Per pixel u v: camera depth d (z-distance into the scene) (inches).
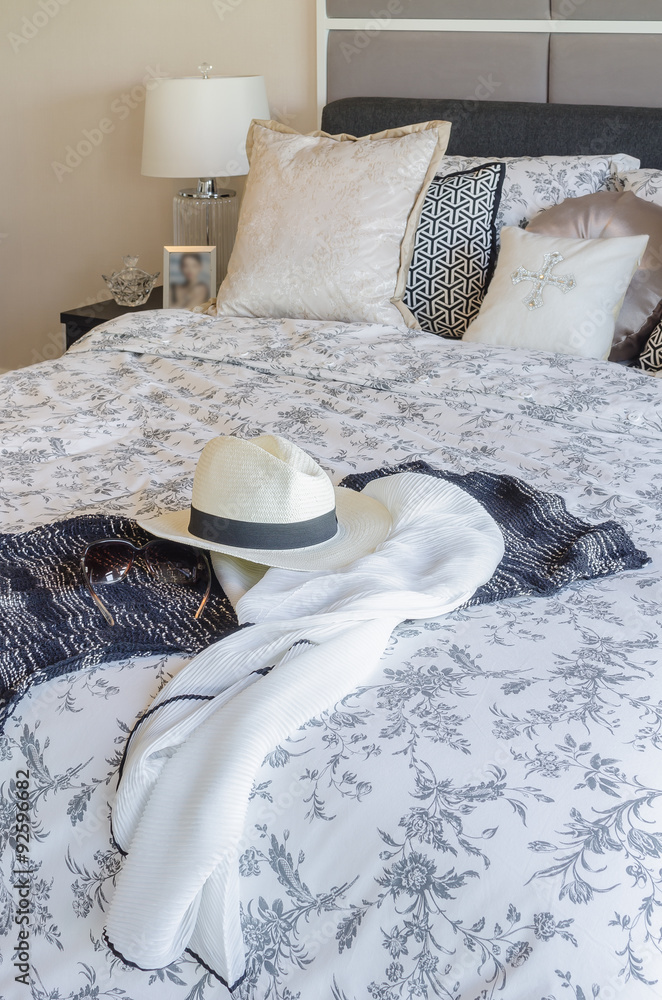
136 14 132.0
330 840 33.6
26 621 42.1
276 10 123.5
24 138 145.9
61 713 38.2
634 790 33.1
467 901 31.5
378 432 69.0
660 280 86.0
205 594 45.0
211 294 114.4
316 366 82.6
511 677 38.4
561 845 31.7
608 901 30.8
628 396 72.4
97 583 45.2
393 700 37.1
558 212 92.7
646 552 50.5
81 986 35.9
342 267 94.8
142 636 41.2
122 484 61.0
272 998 33.4
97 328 97.6
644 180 94.0
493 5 108.8
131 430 72.4
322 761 34.9
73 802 36.6
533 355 81.3
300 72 125.5
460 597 42.8
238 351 87.4
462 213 96.5
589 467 62.0
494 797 33.0
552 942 30.4
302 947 33.3
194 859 32.3
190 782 33.8
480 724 35.7
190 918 33.6
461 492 51.1
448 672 38.7
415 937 31.9
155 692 38.6
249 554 45.5
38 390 80.3
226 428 71.2
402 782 33.8
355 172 96.5
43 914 36.6
